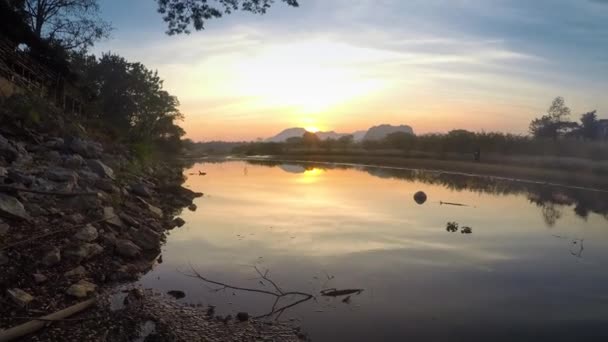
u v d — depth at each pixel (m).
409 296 6.64
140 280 6.95
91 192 8.86
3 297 5.11
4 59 17.02
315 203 16.27
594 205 17.09
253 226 11.64
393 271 7.89
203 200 16.72
